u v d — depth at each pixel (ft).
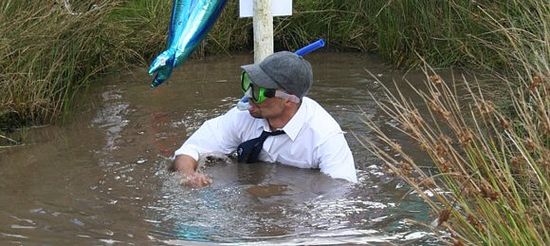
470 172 11.75
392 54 25.38
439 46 24.72
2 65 19.27
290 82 14.90
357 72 24.44
